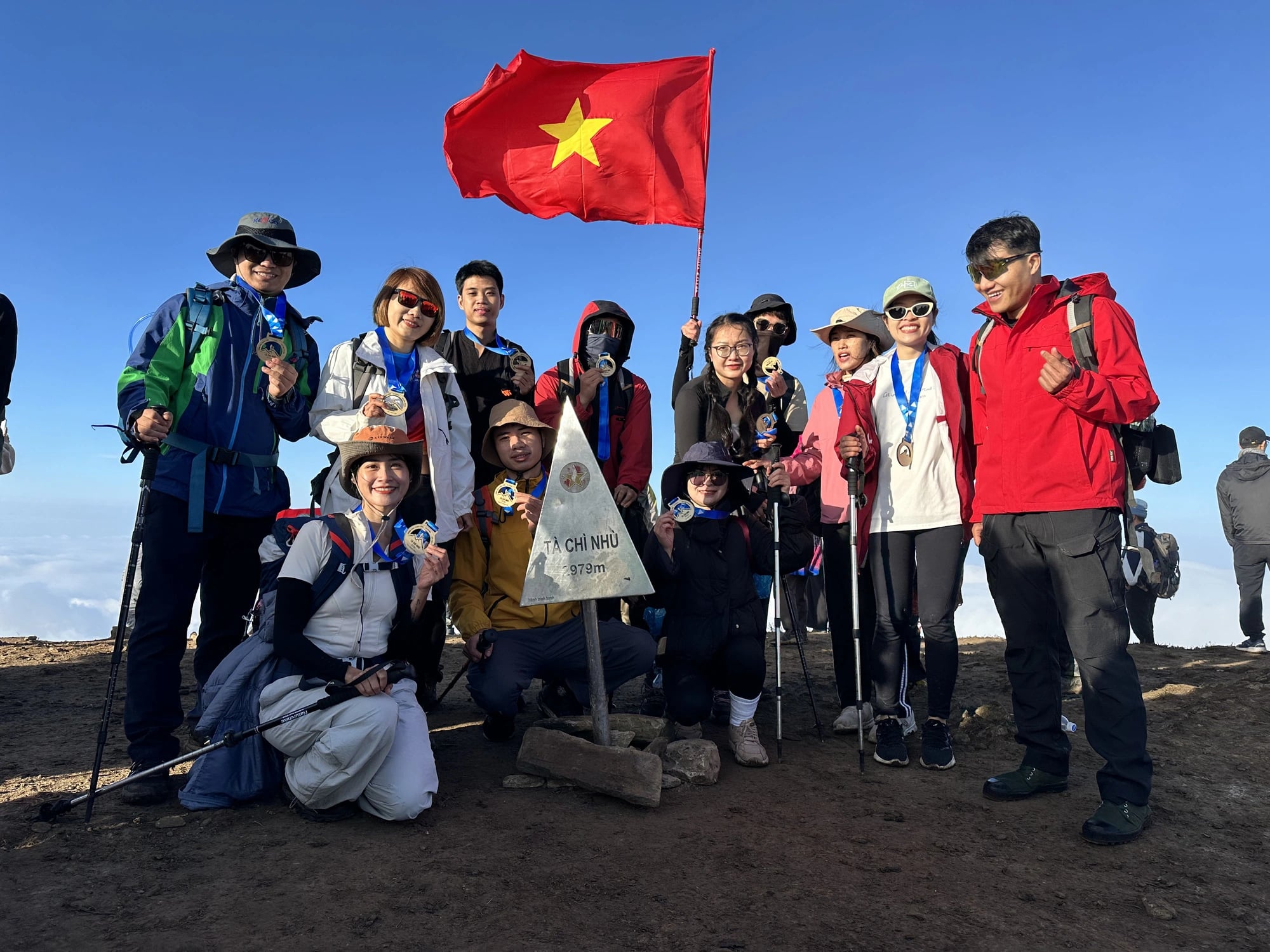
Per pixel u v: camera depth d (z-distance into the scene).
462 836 3.46
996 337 4.11
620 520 4.25
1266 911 2.96
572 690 4.90
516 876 3.08
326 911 2.80
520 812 3.75
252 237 4.31
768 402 5.43
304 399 4.48
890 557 4.66
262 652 3.83
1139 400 3.60
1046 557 3.91
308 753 3.56
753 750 4.54
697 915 2.83
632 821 3.67
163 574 4.01
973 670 7.47
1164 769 4.55
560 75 6.58
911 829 3.64
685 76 6.56
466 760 4.54
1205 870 3.29
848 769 4.51
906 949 2.64
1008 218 3.95
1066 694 6.17
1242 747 4.92
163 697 4.00
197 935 2.63
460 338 5.41
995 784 4.04
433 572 3.96
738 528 4.87
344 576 3.79
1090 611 3.71
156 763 3.91
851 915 2.85
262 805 3.82
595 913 2.82
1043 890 3.08
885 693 4.63
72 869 3.09
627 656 4.75
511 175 6.61
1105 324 3.74
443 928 2.70
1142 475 4.18
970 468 4.61
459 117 6.55
